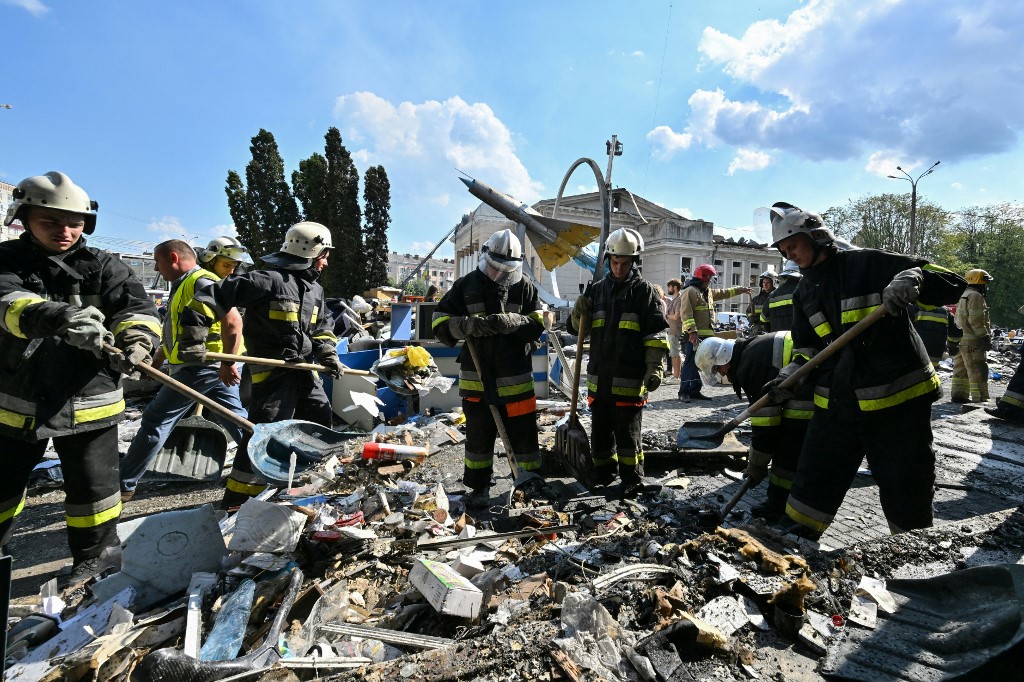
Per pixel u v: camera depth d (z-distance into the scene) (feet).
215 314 10.41
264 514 7.78
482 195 23.99
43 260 7.33
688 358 23.30
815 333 8.56
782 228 7.99
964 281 6.96
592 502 10.61
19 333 6.75
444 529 9.25
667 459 13.78
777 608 5.75
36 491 12.85
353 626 6.15
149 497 12.67
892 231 124.67
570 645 5.15
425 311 20.97
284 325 10.94
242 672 5.25
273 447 9.78
